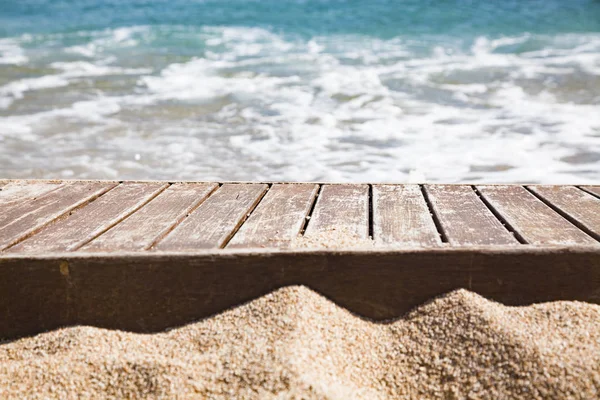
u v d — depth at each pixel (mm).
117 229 2838
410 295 2428
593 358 2010
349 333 2307
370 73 9211
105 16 16188
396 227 2795
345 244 2533
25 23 15445
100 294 2473
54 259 2453
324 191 3434
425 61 10164
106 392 2098
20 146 6121
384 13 14953
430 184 3529
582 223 2789
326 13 15273
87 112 7359
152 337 2406
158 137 6402
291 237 2676
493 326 2174
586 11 14625
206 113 7285
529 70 9156
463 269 2404
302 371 2012
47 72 9844
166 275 2447
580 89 7992
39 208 3180
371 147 5965
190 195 3387
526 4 15547
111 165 5598
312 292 2406
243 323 2309
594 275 2393
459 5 15547
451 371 2104
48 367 2191
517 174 5164
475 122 6684
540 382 1958
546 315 2281
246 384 2027
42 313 2494
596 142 5895
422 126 6602
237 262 2426
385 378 2150
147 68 10133
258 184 3611
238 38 12953
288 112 7254
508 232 2711
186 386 2061
